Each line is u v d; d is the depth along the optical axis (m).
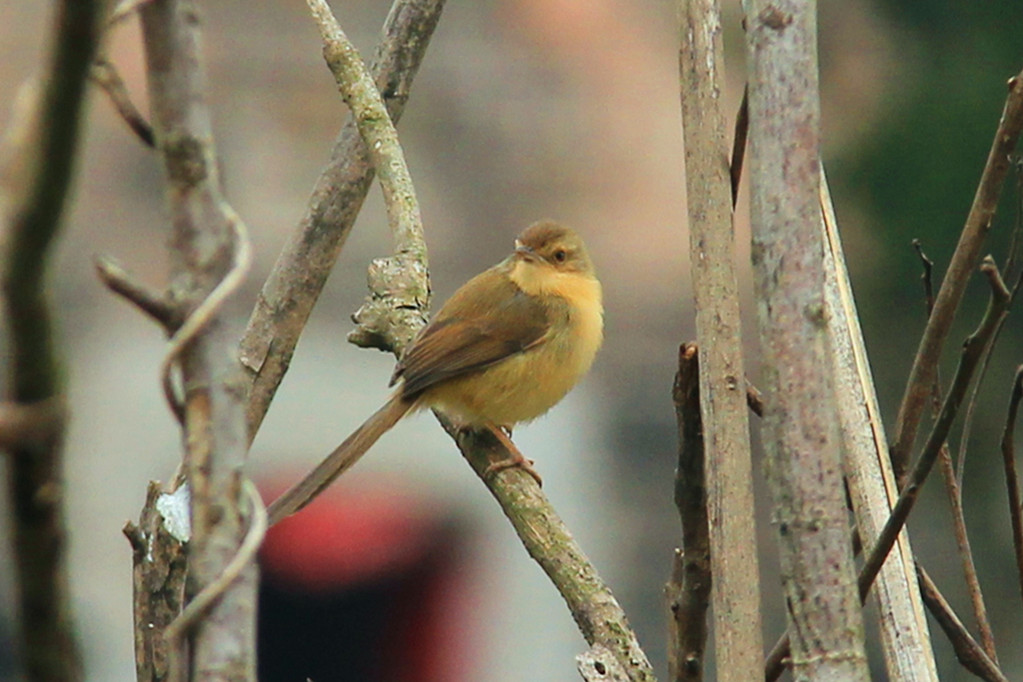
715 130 5.37
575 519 14.99
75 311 14.48
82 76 2.66
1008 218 13.48
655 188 16.52
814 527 4.67
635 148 16.62
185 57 3.33
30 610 2.76
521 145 16.39
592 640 6.25
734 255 5.29
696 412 5.45
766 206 4.86
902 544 5.59
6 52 14.66
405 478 15.36
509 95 16.56
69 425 2.75
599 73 16.92
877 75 15.41
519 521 6.95
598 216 16.25
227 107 15.73
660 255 16.28
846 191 14.76
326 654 15.78
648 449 15.48
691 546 5.59
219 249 3.37
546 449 15.09
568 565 6.60
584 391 15.39
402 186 7.89
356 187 7.73
